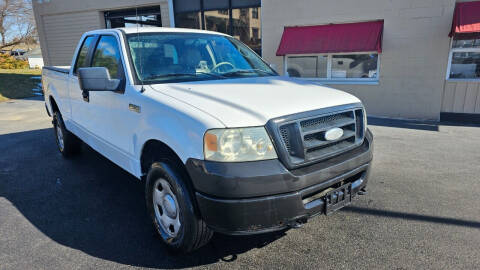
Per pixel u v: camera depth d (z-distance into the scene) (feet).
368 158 10.16
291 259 9.48
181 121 8.46
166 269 9.09
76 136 17.44
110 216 12.01
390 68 32.35
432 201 13.19
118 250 9.95
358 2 32.24
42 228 11.17
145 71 11.08
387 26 31.60
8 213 12.22
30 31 143.74
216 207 7.83
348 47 31.73
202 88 9.96
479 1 28.55
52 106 19.03
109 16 51.37
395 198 13.47
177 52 12.22
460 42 30.22
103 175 15.98
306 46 33.63
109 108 11.80
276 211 7.97
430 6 29.78
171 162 9.04
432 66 30.86
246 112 8.21
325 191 9.04
